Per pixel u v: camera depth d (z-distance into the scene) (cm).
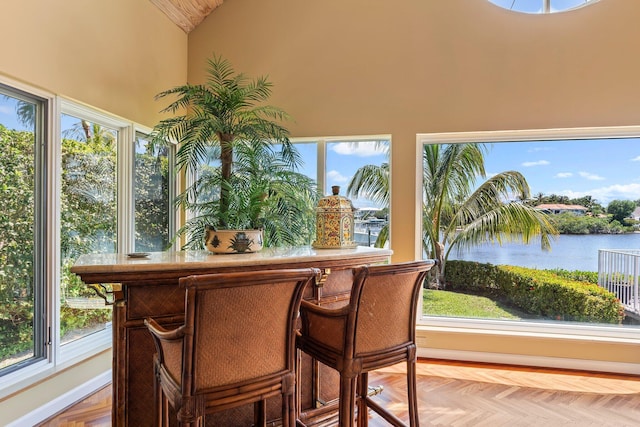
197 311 120
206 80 381
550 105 321
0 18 202
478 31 333
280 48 368
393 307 170
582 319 329
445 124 338
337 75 357
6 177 215
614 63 311
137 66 313
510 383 288
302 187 303
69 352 256
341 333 162
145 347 170
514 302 342
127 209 309
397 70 346
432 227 358
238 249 203
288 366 145
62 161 256
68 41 246
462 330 336
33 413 223
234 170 282
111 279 157
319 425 210
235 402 132
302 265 190
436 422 231
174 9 352
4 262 214
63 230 256
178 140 329
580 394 269
